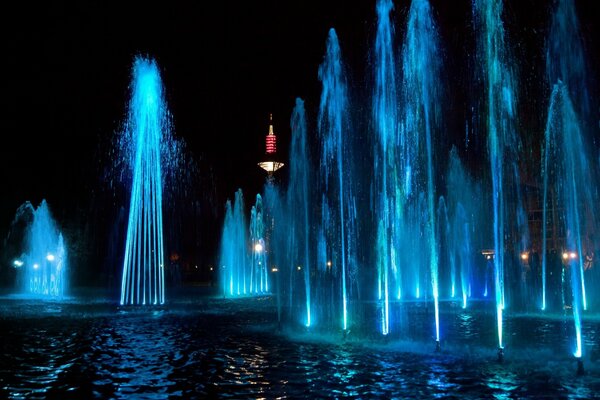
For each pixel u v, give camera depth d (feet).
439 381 29.50
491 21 53.06
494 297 96.73
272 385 28.89
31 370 32.96
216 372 32.17
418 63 59.36
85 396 26.94
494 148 46.60
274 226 141.79
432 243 48.93
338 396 26.63
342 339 44.83
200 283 178.09
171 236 190.08
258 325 55.88
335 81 68.80
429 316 64.08
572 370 32.07
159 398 26.55
